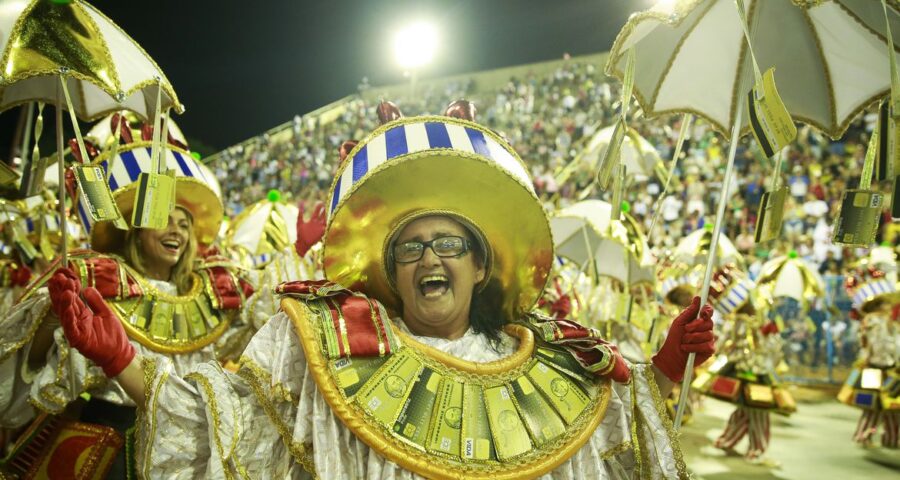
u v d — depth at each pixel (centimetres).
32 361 264
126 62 200
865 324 733
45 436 271
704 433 782
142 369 170
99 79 185
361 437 154
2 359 250
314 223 342
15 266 482
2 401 260
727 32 196
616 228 504
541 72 2730
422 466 153
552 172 1875
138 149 296
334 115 3023
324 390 156
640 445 182
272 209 567
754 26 187
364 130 2678
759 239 164
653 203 1545
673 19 161
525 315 202
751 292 676
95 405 274
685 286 710
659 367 185
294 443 155
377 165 171
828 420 866
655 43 197
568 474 167
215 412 159
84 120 270
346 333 165
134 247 302
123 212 294
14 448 274
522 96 2531
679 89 207
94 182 181
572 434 169
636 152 487
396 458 153
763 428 651
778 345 670
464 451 158
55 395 256
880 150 143
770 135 155
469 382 168
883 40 172
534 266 195
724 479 594
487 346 185
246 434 162
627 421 183
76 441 267
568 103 2308
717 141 1691
